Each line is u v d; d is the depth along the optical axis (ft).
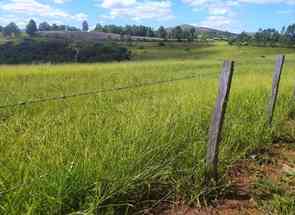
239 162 19.20
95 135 16.26
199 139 18.13
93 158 13.88
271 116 24.90
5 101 28.96
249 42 493.77
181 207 14.28
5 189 11.53
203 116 22.29
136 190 13.99
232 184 16.22
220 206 14.67
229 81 15.44
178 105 23.58
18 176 12.37
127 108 22.97
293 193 15.80
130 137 16.37
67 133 16.17
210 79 45.62
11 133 16.99
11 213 10.85
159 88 38.22
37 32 610.65
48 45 347.97
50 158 13.76
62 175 12.35
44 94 34.14
